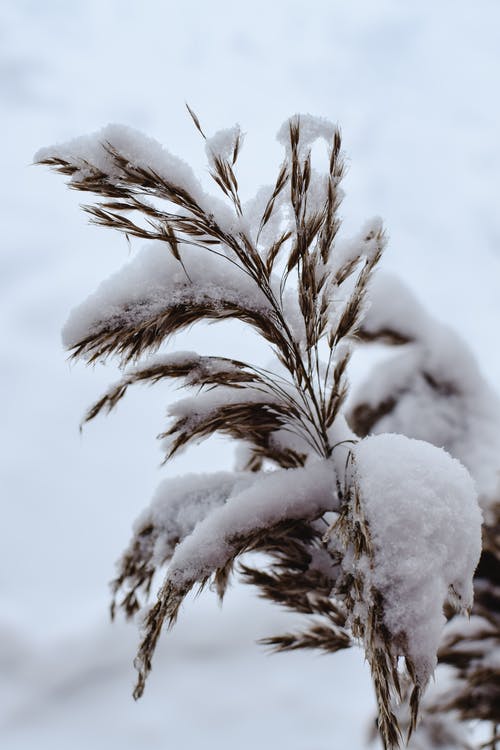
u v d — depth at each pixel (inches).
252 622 359.3
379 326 118.0
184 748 305.1
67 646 380.2
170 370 55.4
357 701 320.5
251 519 51.4
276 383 58.1
